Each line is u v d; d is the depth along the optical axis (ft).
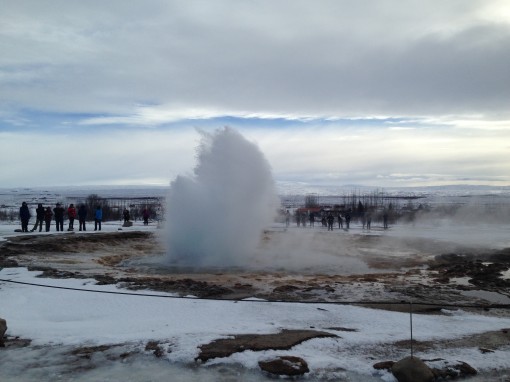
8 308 29.01
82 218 86.63
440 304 29.14
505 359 20.61
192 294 34.35
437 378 18.66
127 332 23.91
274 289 36.88
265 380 18.48
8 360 20.13
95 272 46.52
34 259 54.39
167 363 19.98
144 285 37.06
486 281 42.16
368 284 40.01
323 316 27.48
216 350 20.80
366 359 20.56
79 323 25.80
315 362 19.76
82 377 18.53
